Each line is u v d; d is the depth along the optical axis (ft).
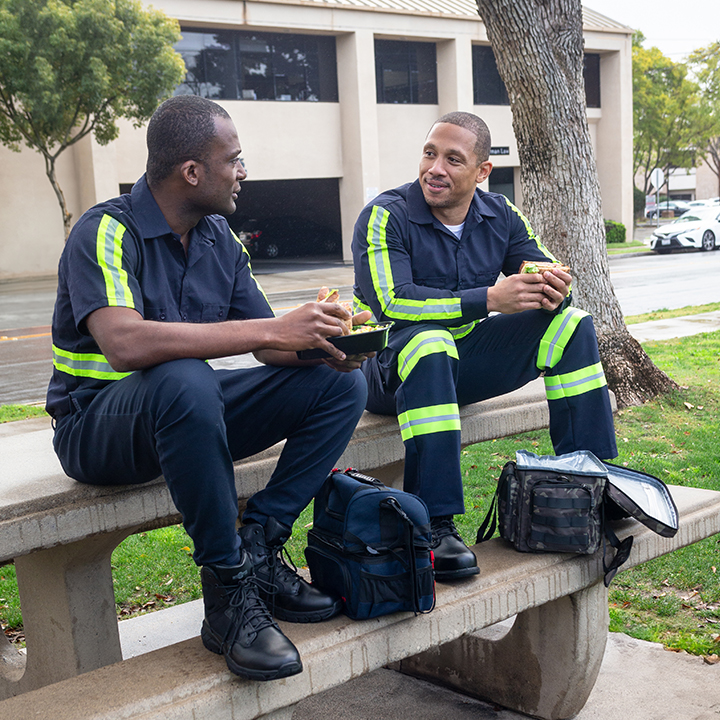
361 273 8.75
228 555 5.64
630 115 97.14
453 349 7.74
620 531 7.79
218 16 70.03
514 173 91.25
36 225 77.97
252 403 6.57
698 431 19.35
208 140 6.25
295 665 5.28
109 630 7.58
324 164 79.77
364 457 8.41
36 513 6.18
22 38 56.24
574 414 8.13
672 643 9.70
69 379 6.47
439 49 83.35
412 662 9.36
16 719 4.91
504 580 6.96
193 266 6.75
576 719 8.15
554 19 19.58
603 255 21.56
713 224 85.61
